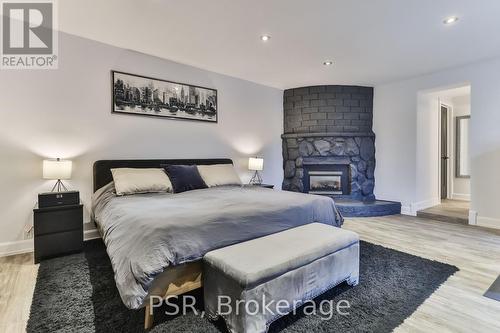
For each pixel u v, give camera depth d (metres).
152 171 3.21
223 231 1.84
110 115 3.28
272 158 5.20
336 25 2.69
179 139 3.89
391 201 4.75
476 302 1.82
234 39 3.04
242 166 4.73
